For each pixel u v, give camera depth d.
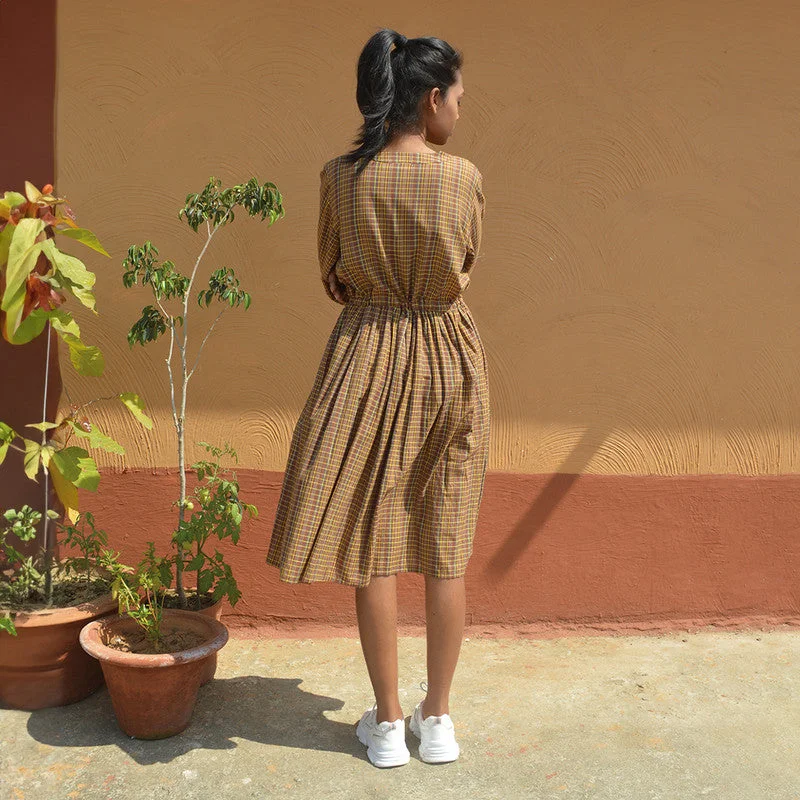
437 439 2.40
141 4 3.09
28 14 3.06
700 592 3.37
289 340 3.23
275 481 3.26
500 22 3.16
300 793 2.31
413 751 2.51
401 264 2.31
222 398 3.23
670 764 2.46
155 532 3.24
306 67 3.15
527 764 2.46
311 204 3.19
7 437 2.71
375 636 2.41
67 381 3.18
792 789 2.34
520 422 3.29
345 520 2.36
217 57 3.12
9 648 2.63
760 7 3.21
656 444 3.32
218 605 2.97
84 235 2.73
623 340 3.29
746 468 3.35
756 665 3.10
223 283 2.82
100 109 3.11
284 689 2.88
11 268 2.49
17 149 3.09
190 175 3.15
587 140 3.21
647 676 3.01
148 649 2.57
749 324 3.31
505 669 3.06
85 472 2.70
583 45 3.18
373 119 2.29
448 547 2.41
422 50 2.29
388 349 2.35
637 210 3.25
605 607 3.35
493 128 3.19
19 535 2.71
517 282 3.25
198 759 2.45
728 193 3.27
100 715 2.69
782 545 3.37
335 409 2.33
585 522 3.33
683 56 3.21
